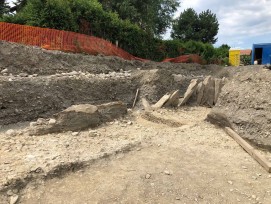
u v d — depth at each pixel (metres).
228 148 4.55
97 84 7.90
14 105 6.02
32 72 7.97
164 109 6.95
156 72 8.58
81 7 12.26
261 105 5.04
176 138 4.84
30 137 4.44
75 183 3.28
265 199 3.15
